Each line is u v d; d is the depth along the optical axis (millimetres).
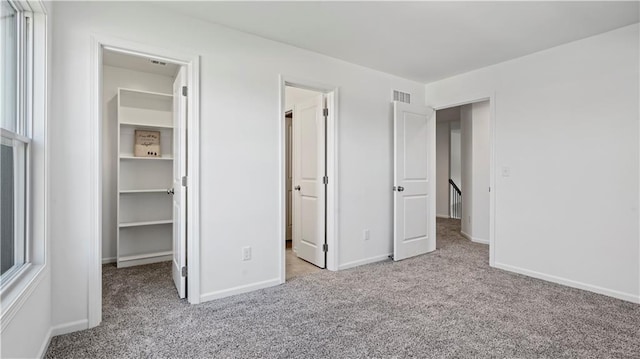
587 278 2920
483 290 2920
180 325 2244
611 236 2785
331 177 3543
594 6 2377
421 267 3654
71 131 2127
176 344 1997
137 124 3791
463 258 4051
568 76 3049
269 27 2781
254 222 2939
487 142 4961
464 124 5676
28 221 1834
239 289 2852
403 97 4188
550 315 2400
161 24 2479
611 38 2789
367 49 3248
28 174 1825
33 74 1862
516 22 2643
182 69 2680
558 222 3111
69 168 2121
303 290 2932
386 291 2902
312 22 2686
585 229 2938
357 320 2322
